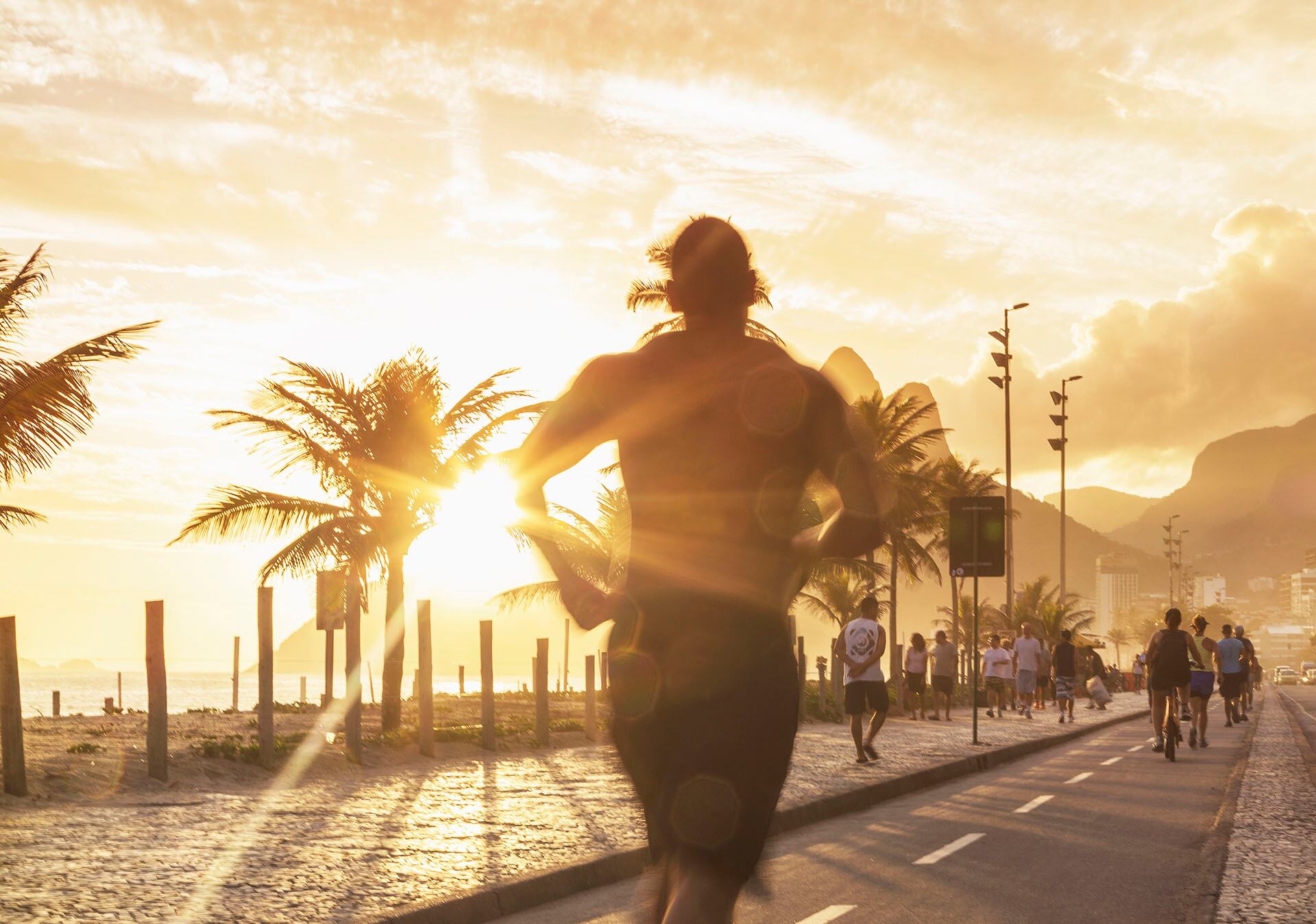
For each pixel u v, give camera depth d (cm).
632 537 276
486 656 1817
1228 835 1066
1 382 1633
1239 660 2977
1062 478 5953
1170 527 13712
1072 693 3012
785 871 917
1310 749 2098
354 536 2155
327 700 2062
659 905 260
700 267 282
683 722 260
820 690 3073
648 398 274
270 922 662
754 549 268
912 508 4231
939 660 3066
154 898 720
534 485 280
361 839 955
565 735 2083
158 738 1305
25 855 870
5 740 1164
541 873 820
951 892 830
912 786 1495
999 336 4684
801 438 269
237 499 2197
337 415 2244
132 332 1683
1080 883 861
